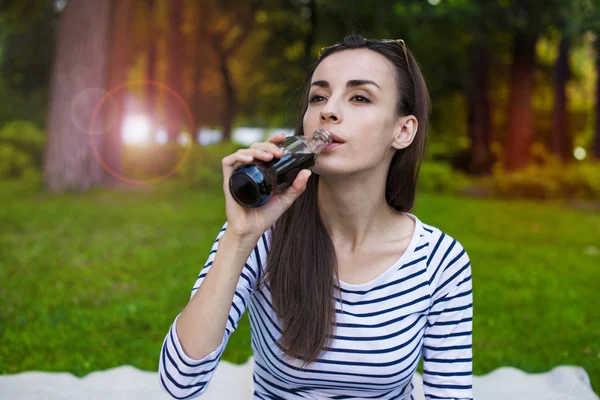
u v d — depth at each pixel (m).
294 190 1.31
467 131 19.34
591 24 10.59
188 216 8.23
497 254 6.41
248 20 17.02
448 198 12.15
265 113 22.03
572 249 6.96
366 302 1.47
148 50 16.73
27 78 16.61
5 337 3.45
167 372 1.32
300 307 1.45
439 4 10.41
